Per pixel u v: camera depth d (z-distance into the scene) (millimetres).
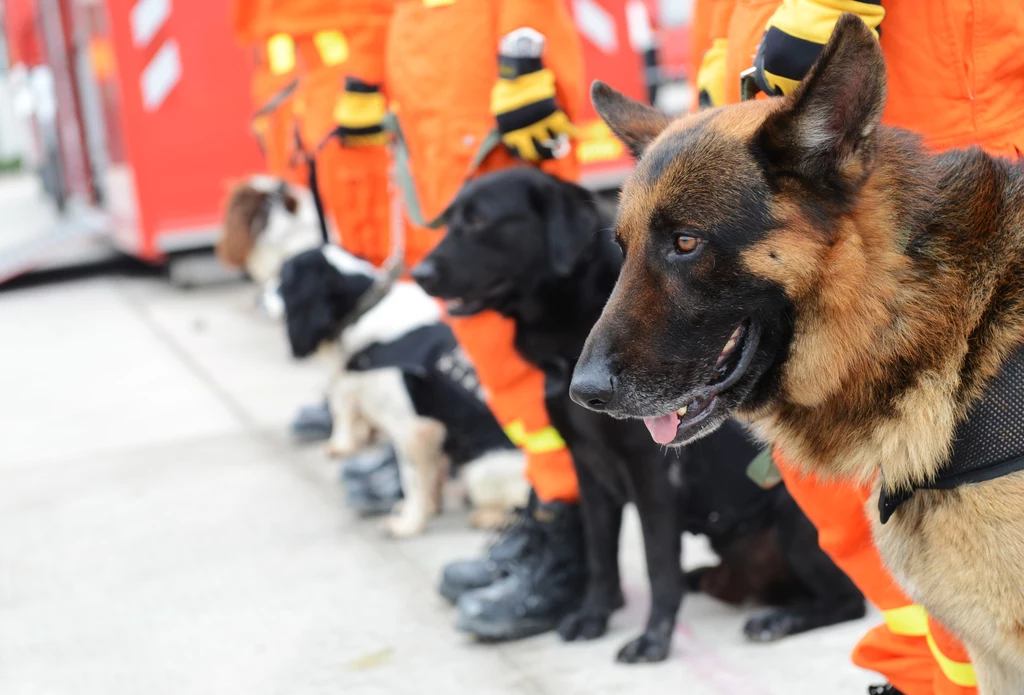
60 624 3555
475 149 3352
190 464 5059
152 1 8148
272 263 5840
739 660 2959
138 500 4648
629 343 1947
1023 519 1804
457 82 3334
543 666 3033
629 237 1992
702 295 1906
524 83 3131
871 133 1782
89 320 8406
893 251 1874
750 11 2402
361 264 4340
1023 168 1960
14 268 9680
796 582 3268
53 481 4973
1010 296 1864
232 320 7926
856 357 1915
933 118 2244
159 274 10141
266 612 3518
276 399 5977
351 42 4316
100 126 9414
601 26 8391
